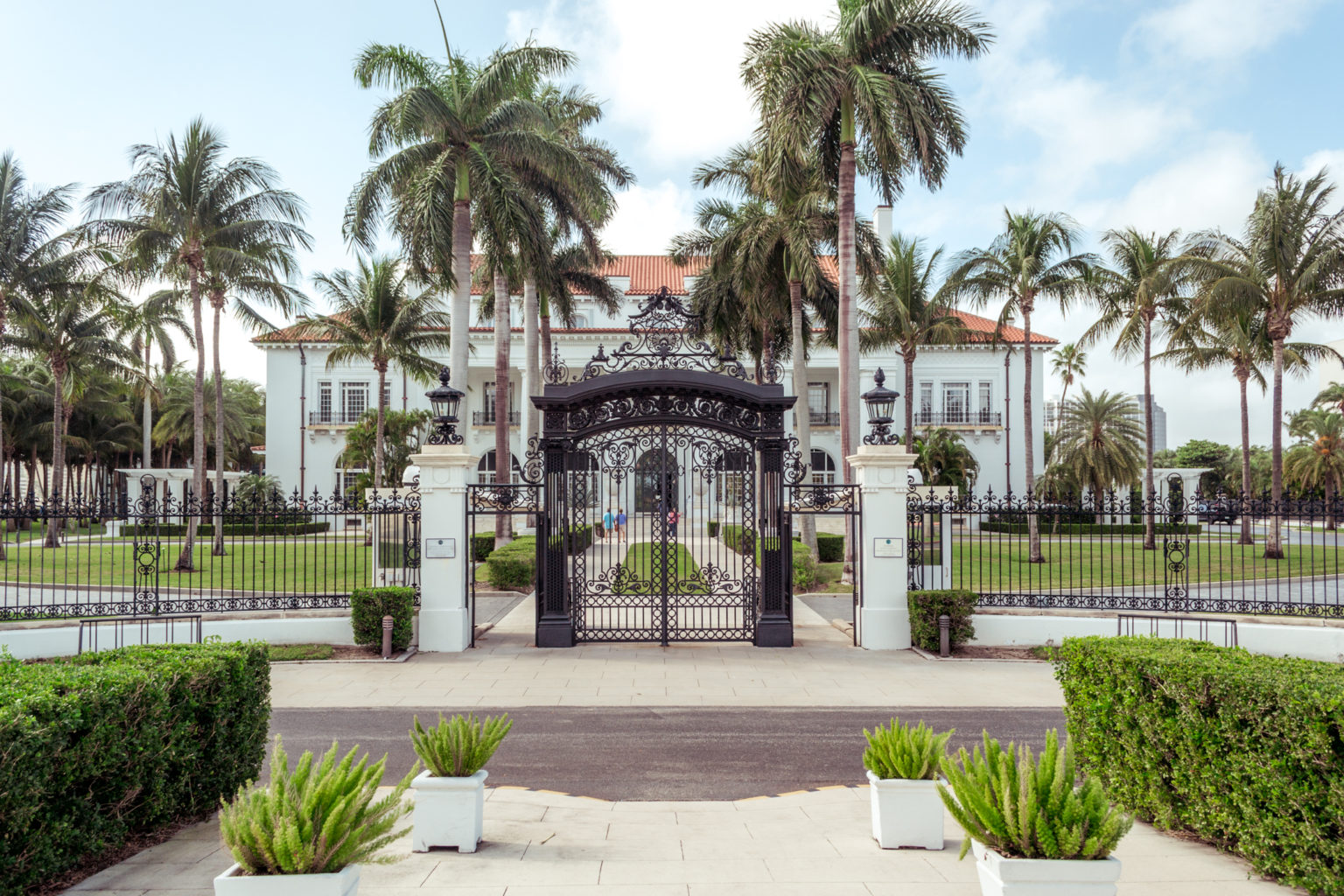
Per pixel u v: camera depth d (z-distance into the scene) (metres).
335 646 11.08
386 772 6.33
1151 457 26.50
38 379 42.91
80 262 24.69
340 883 3.09
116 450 47.94
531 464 11.61
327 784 3.29
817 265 21.58
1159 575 19.50
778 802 5.64
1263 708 3.97
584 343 39.12
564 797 5.72
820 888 3.95
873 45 16.39
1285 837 3.84
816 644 11.51
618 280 40.47
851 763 6.64
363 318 29.27
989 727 7.65
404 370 34.50
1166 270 23.77
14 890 3.62
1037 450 42.38
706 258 25.03
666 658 10.57
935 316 27.39
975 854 3.53
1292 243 21.33
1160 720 4.67
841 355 16.94
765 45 16.22
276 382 41.56
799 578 17.38
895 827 4.57
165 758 4.52
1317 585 17.95
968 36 16.22
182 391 46.06
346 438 36.75
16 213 24.27
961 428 41.75
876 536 11.16
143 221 20.73
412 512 11.38
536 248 18.88
